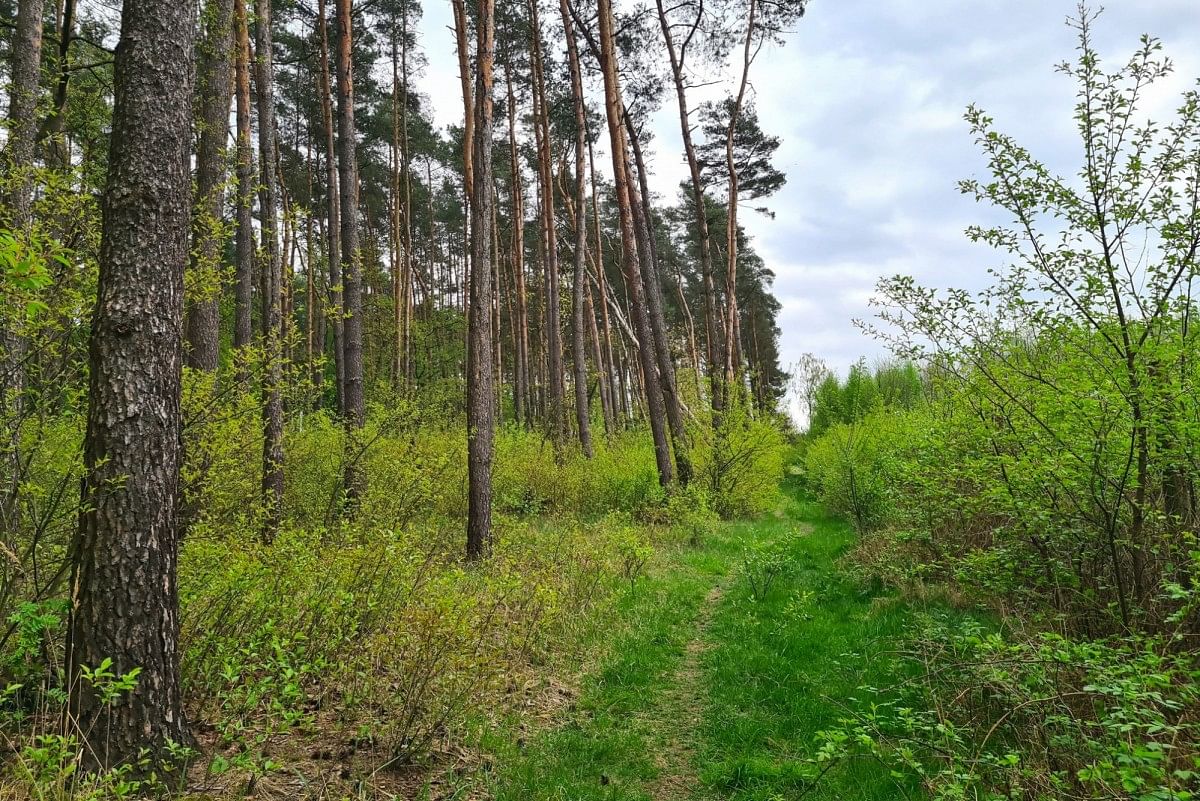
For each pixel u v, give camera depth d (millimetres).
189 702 4055
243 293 9523
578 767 4016
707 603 7797
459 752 4074
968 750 3475
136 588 3236
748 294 37875
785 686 5137
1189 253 3936
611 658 5738
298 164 22719
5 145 5430
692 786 3920
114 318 3318
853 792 3631
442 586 4840
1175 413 3697
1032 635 4730
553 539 9500
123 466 3260
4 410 4281
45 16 11594
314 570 4984
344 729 4098
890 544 8203
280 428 7898
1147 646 3137
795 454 27016
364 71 19078
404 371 24062
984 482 5211
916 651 4641
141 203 3416
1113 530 4242
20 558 4023
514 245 21125
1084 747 3184
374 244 26719
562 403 17141
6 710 3504
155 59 3506
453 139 25125
